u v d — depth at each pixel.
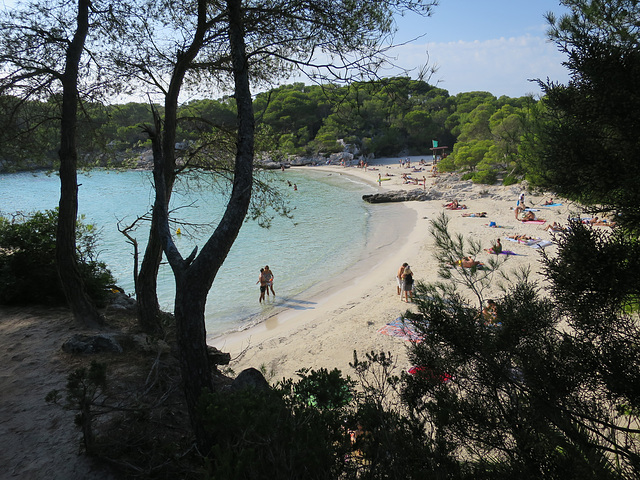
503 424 3.91
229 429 3.28
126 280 21.97
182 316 4.32
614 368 3.64
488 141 59.41
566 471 3.18
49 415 5.21
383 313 15.70
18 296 9.52
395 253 25.61
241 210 4.52
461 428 3.94
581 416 3.79
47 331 7.85
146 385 5.92
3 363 6.59
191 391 4.29
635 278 3.59
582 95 4.32
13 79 8.26
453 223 29.92
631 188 3.91
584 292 3.98
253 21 6.37
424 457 3.50
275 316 17.12
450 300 4.86
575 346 4.01
